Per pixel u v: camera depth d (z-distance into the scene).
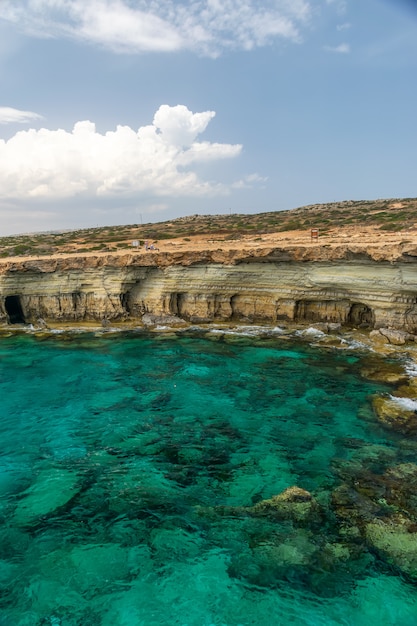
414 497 16.94
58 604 13.27
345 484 18.08
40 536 16.02
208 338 40.81
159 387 29.70
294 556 14.59
